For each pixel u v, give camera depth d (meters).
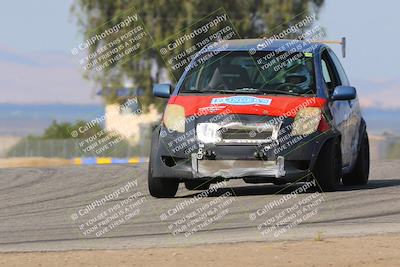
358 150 34.66
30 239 23.95
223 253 20.66
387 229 23.45
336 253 20.38
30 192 35.91
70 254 21.11
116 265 19.62
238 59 32.88
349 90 31.92
